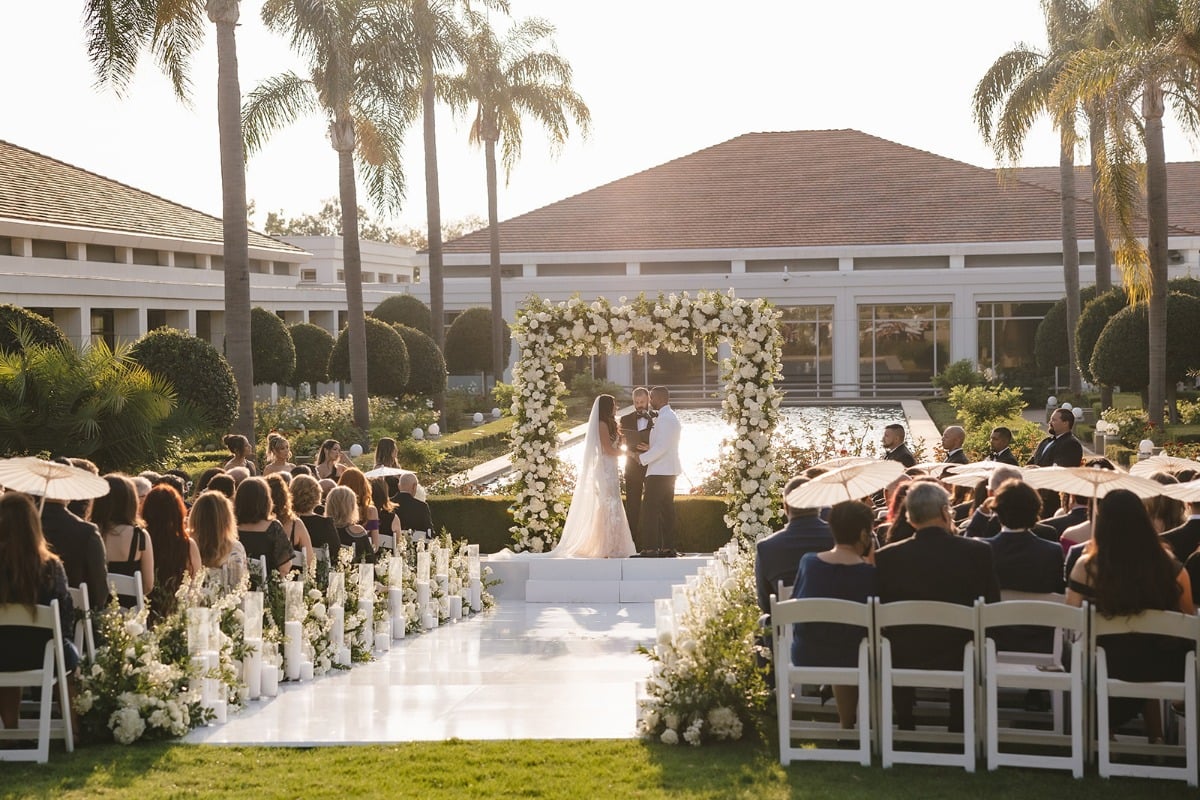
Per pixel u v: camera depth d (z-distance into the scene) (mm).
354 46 25609
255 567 8875
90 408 15820
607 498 13852
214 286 36531
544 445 14734
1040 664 6602
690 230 52156
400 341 33344
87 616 6863
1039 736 6133
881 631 6285
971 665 6035
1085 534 7664
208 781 5875
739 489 14344
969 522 8125
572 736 6773
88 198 36406
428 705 7629
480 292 50625
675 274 50156
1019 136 30109
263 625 8703
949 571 6215
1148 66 22766
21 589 6379
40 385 15688
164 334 20750
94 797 5613
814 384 48125
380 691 8141
